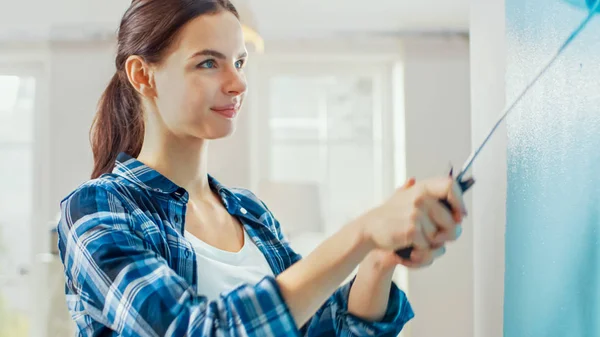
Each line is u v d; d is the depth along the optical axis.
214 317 0.49
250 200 0.85
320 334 0.72
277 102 3.02
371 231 0.48
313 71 3.02
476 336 0.86
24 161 2.80
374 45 2.90
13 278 2.72
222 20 0.68
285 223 2.78
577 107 0.53
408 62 2.86
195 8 0.67
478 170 0.83
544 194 0.60
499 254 0.75
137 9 0.71
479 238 0.84
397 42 2.88
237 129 2.82
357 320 0.69
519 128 0.66
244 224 0.79
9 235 2.76
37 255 2.74
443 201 0.47
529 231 0.64
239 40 0.69
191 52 0.67
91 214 0.61
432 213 0.46
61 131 2.67
